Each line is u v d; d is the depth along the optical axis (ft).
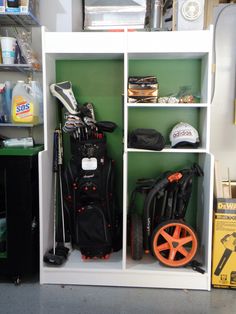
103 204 6.36
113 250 6.70
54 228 6.46
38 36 6.84
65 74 6.91
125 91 5.87
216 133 7.32
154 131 6.15
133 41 5.82
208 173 5.90
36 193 6.13
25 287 5.96
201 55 6.27
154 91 6.10
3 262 5.91
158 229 6.02
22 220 5.80
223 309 5.32
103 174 6.36
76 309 5.29
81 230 6.15
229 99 7.22
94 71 6.89
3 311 5.21
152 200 6.24
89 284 6.03
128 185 7.18
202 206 6.49
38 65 6.69
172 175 6.05
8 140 6.36
